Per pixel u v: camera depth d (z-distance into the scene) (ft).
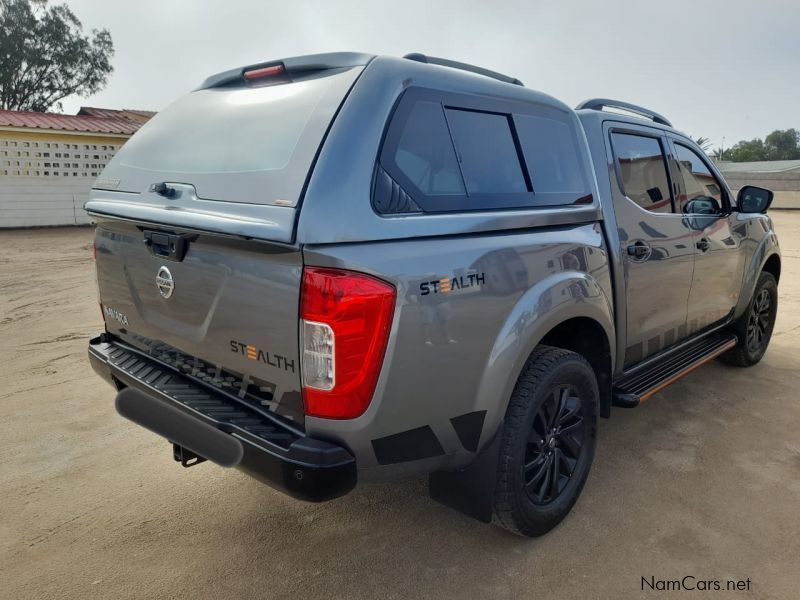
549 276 8.11
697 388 14.61
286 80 7.81
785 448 11.50
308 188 6.05
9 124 55.06
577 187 9.17
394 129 6.81
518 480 7.89
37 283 29.45
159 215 7.20
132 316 8.61
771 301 16.30
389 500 9.71
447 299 6.67
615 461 10.98
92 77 122.93
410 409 6.53
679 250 11.41
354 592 7.59
